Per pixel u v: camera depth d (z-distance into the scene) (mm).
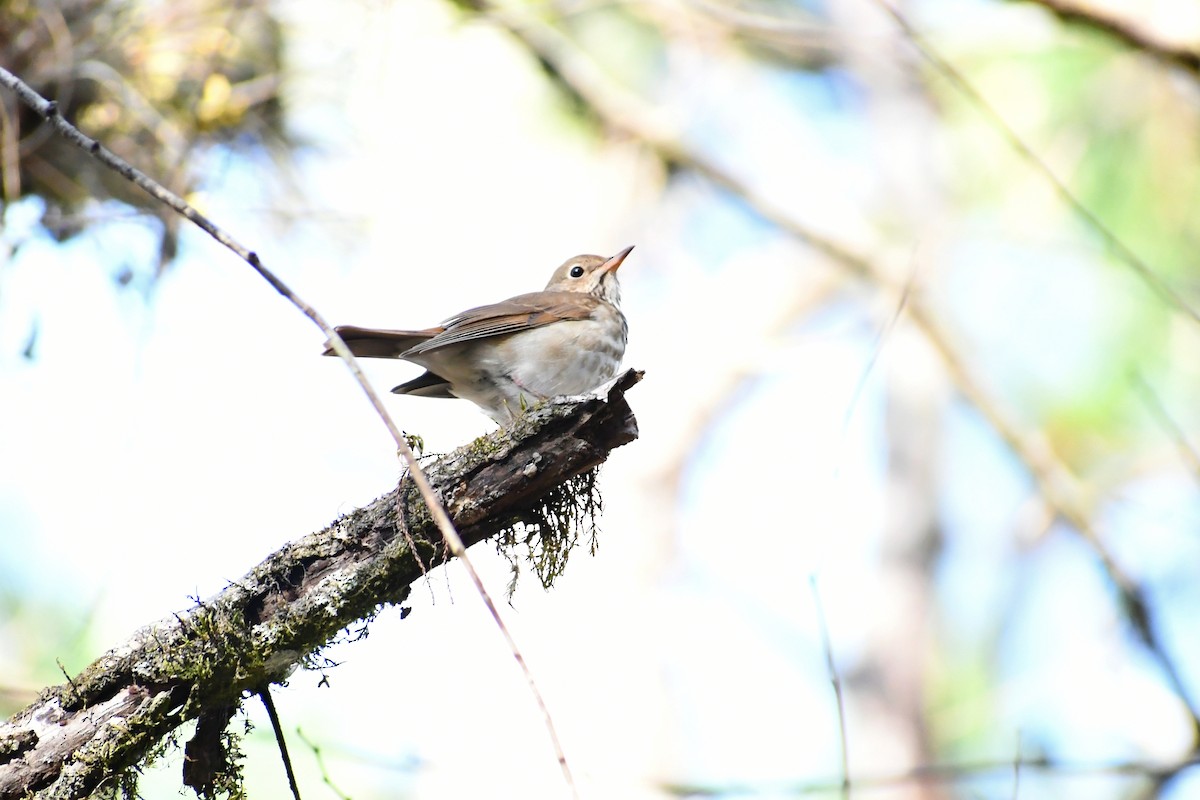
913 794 15109
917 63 13867
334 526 5621
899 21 9242
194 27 10453
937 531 17203
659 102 15641
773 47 15789
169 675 5293
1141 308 13688
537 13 12797
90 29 10102
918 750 15453
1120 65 13273
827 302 16516
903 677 16188
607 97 14672
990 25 13523
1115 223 13281
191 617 5383
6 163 9656
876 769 15242
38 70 9812
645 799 11281
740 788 9266
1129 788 11398
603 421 5871
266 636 5395
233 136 10852
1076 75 13422
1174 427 9734
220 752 5594
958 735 15617
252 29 10977
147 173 10297
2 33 9766
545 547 6234
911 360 17797
